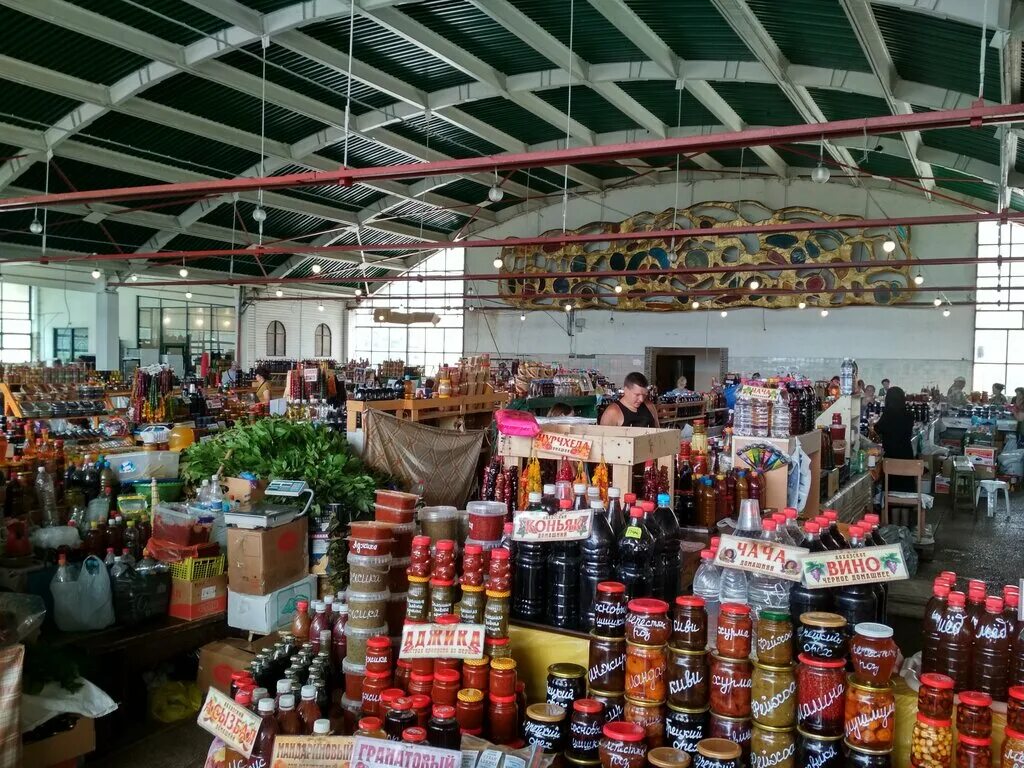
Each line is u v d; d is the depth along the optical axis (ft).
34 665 10.64
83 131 43.80
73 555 13.73
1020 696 5.85
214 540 14.65
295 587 14.21
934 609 7.04
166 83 40.45
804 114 39.17
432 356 84.38
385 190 60.85
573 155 24.04
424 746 6.37
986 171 42.73
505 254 78.13
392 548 9.86
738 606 6.85
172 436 21.88
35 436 21.43
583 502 8.88
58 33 33.73
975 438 43.50
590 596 8.28
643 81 43.73
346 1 31.22
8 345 69.21
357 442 19.57
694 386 72.79
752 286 57.72
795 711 6.63
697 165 65.31
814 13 28.94
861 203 64.13
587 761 7.02
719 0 27.12
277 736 6.82
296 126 48.52
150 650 13.60
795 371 67.97
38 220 54.03
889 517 28.43
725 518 13.32
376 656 7.75
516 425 11.89
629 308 72.54
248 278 60.59
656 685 6.96
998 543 28.25
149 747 12.47
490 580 7.86
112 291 63.31
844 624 6.63
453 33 36.96
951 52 27.68
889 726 6.31
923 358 63.82
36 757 10.46
